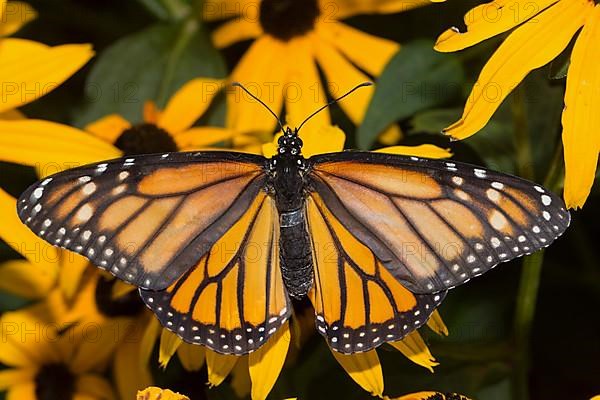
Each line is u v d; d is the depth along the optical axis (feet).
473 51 2.11
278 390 2.05
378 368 1.89
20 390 2.14
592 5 1.92
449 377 2.07
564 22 1.91
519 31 1.91
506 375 2.07
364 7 2.17
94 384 2.14
